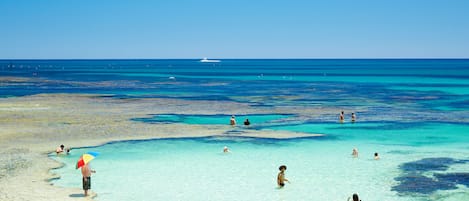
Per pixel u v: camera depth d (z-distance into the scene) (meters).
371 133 44.69
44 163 32.31
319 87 105.06
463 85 108.38
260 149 37.53
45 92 85.38
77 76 151.50
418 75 159.88
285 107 64.56
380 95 83.81
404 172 30.83
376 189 27.36
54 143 38.84
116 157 34.72
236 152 36.47
